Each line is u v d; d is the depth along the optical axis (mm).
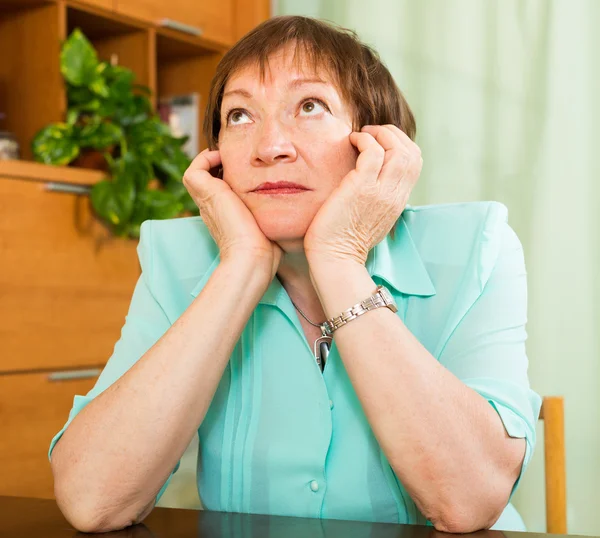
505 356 906
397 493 908
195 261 1081
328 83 920
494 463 814
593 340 2498
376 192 896
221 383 985
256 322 978
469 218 1015
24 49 2492
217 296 890
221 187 945
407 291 976
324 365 969
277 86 911
